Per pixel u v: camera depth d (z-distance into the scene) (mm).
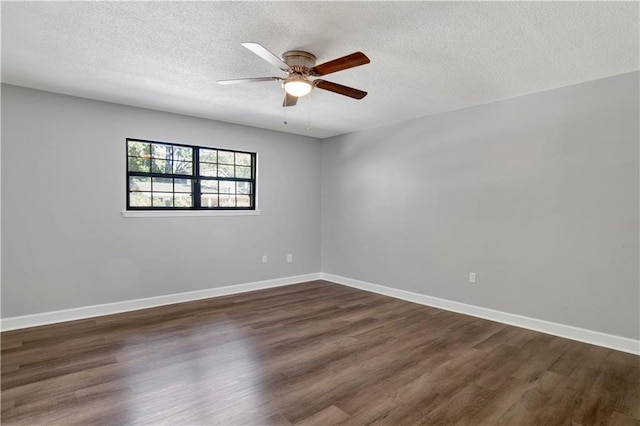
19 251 3316
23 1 1872
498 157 3637
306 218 5590
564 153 3195
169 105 3873
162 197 4227
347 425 1913
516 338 3178
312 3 1892
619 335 2922
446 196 4086
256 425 1906
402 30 2178
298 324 3541
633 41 2299
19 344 2953
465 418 1988
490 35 2234
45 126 3416
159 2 1888
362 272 5121
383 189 4801
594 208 3039
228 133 4656
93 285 3711
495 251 3678
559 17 2014
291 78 2430
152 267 4082
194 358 2725
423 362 2688
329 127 4938
